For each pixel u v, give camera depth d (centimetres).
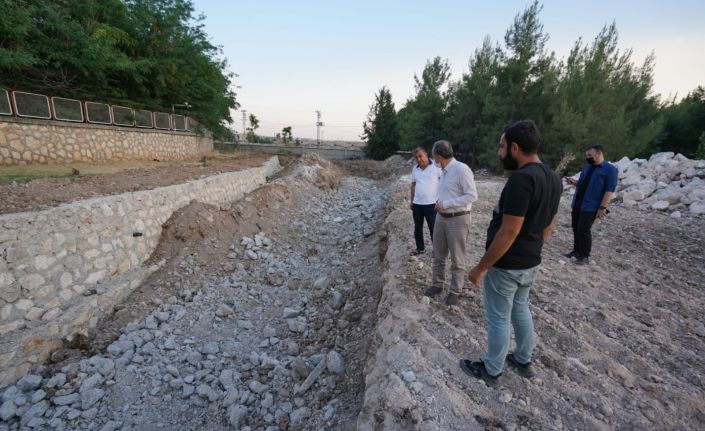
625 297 418
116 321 555
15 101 908
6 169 828
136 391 432
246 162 1781
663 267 517
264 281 747
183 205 870
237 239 893
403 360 292
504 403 247
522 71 1753
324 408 354
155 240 754
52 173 848
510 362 284
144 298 619
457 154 2448
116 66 1289
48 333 481
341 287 675
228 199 1151
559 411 242
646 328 350
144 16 1523
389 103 3472
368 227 1100
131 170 1055
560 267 503
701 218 771
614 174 482
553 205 233
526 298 257
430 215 505
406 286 425
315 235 1102
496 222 248
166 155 1557
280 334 554
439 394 251
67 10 1135
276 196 1262
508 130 234
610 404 249
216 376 459
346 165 2925
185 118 1789
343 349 462
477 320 349
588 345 317
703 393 262
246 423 378
